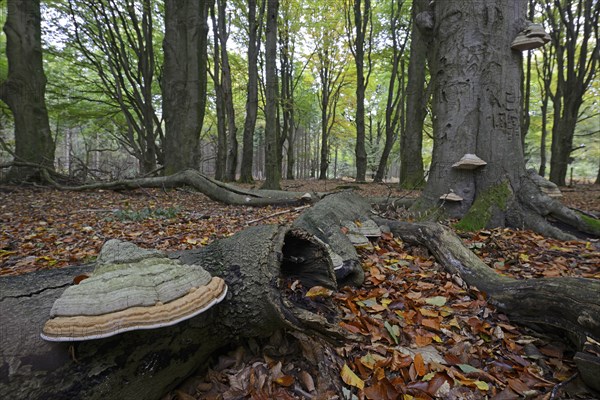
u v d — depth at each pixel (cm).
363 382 178
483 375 191
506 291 255
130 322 124
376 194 1190
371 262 332
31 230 536
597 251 393
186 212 736
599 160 3506
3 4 1483
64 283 164
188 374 173
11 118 1711
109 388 134
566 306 208
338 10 2169
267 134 1170
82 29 1547
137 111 1814
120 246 162
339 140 4547
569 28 1487
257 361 187
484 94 522
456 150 541
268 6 1153
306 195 853
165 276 147
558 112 1639
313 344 194
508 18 511
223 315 173
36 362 122
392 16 1841
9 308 138
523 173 520
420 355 195
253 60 1706
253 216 694
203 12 1451
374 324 231
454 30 537
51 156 1152
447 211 548
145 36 1658
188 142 1185
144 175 1246
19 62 1072
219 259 193
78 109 1806
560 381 188
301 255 236
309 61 2703
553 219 488
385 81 2984
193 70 1160
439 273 324
